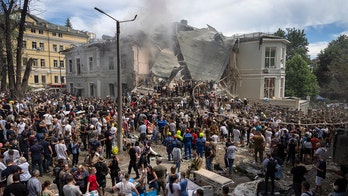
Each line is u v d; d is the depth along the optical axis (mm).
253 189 9430
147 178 9328
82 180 7789
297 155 14336
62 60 64000
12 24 24922
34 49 58438
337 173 7969
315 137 14070
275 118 20594
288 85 50188
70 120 14508
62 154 10008
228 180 9375
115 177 9406
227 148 11945
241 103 25703
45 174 10461
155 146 15398
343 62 43031
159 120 16281
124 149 13938
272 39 30812
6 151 8734
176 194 7359
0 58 24203
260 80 31406
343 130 9352
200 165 10789
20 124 12148
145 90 28188
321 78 54531
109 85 33812
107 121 14398
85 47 36062
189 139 13531
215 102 24828
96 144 10523
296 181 8688
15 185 6398
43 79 60281
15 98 21406
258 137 12906
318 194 9664
